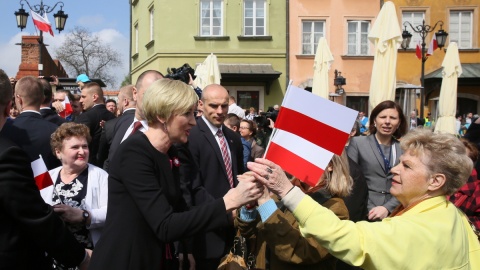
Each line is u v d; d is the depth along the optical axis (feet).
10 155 7.27
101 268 8.27
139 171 8.40
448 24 80.43
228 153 15.61
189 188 13.48
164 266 8.92
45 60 67.56
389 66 30.48
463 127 69.51
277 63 78.79
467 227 8.68
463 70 79.25
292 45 78.74
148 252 8.43
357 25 79.51
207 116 15.39
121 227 8.42
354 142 17.15
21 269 7.51
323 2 78.74
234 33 78.43
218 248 13.87
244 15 78.79
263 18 79.00
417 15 80.59
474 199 15.25
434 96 82.33
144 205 8.28
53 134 12.70
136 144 8.58
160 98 8.64
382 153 16.57
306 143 9.33
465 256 7.77
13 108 20.57
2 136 7.52
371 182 16.48
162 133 8.85
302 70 79.00
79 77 31.32
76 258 8.34
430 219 7.63
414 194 7.97
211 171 14.93
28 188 7.41
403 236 7.46
